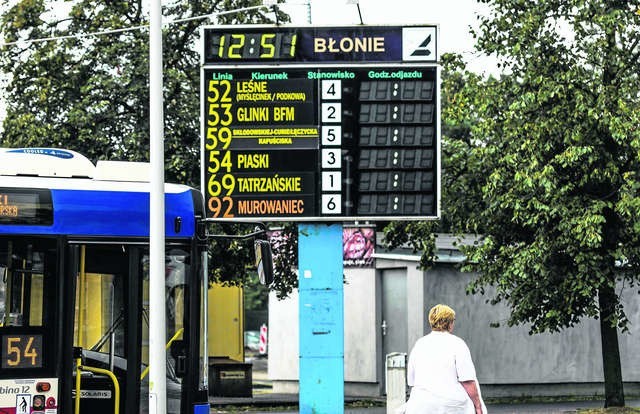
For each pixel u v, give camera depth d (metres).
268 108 45.31
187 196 33.47
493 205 56.47
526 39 55.12
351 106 45.34
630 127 51.59
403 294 70.00
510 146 55.06
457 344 28.53
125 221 32.22
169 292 32.94
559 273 55.06
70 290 31.14
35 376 30.50
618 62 54.19
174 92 64.25
